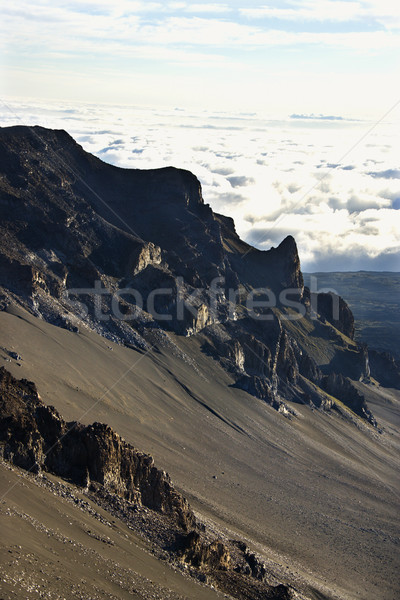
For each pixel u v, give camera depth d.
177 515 119.12
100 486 109.00
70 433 111.50
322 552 174.75
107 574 81.56
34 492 92.31
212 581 101.81
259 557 138.00
